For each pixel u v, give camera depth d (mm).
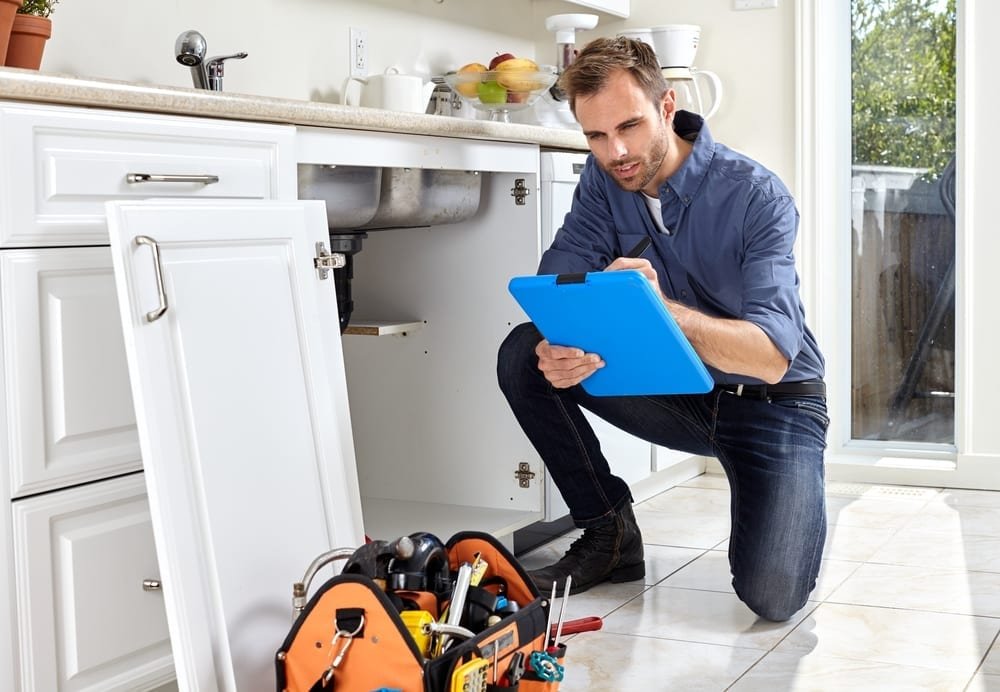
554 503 2781
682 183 2209
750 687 1901
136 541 1670
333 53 2816
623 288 1697
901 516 3055
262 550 1646
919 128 3502
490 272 2760
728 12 3541
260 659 1604
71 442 1574
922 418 3568
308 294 1838
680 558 2699
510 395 2436
